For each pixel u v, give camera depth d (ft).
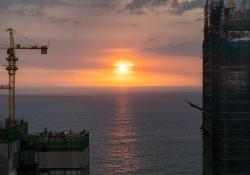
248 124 513.86
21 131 554.05
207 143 570.46
